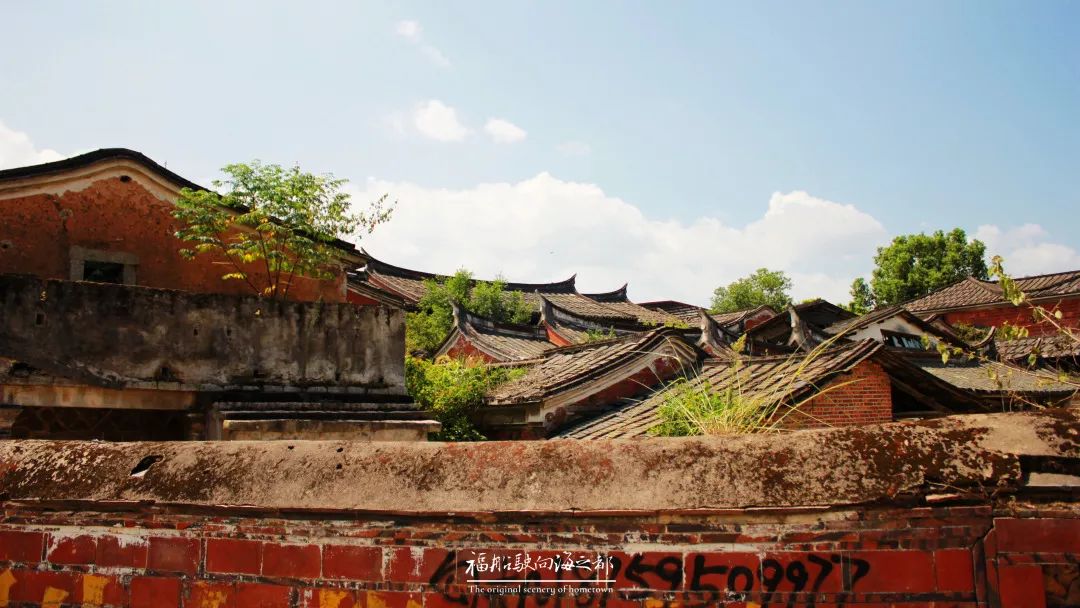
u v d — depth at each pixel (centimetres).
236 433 822
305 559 387
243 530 396
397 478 389
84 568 416
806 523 344
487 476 381
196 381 903
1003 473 330
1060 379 725
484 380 1527
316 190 1147
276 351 969
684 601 349
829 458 353
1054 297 3200
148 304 880
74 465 434
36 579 421
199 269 1258
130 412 955
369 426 900
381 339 1063
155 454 431
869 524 339
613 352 1581
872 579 335
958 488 333
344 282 1400
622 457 375
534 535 368
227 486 403
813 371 1162
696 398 662
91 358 834
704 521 353
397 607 373
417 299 3281
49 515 426
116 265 1191
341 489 390
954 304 3516
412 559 376
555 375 1552
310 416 919
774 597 341
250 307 955
